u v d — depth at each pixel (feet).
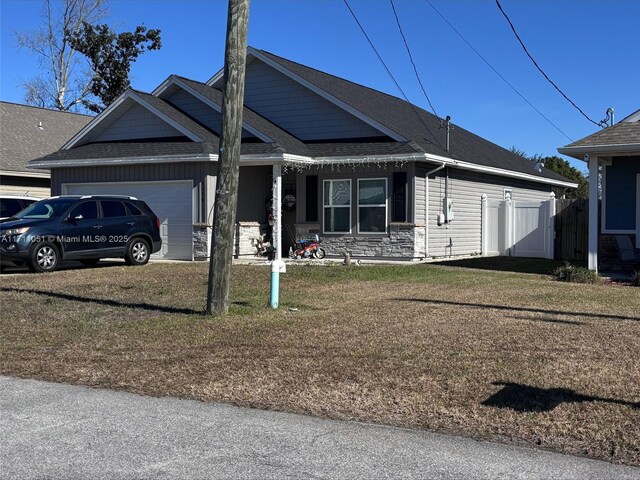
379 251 61.82
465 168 67.82
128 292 39.93
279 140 61.41
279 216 60.70
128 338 27.17
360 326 29.12
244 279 46.34
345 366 22.39
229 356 23.99
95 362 23.45
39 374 22.02
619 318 30.78
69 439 16.08
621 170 51.83
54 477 13.88
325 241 64.13
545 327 28.58
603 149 46.32
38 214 52.21
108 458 14.88
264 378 21.11
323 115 66.44
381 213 61.82
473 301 36.45
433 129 76.13
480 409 17.92
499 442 15.72
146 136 68.33
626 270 51.37
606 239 52.29
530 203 70.44
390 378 20.90
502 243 72.59
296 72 66.85
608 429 16.26
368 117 62.75
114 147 67.56
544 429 16.40
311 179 64.49
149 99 67.05
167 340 26.66
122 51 144.25
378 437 16.10
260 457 14.89
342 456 14.92
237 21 30.14
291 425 16.98
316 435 16.24
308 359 23.39
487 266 57.47
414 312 32.76
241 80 30.60
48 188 83.05
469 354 23.76
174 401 19.07
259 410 18.22
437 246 65.10
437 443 15.67
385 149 59.88
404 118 72.90
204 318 31.04
